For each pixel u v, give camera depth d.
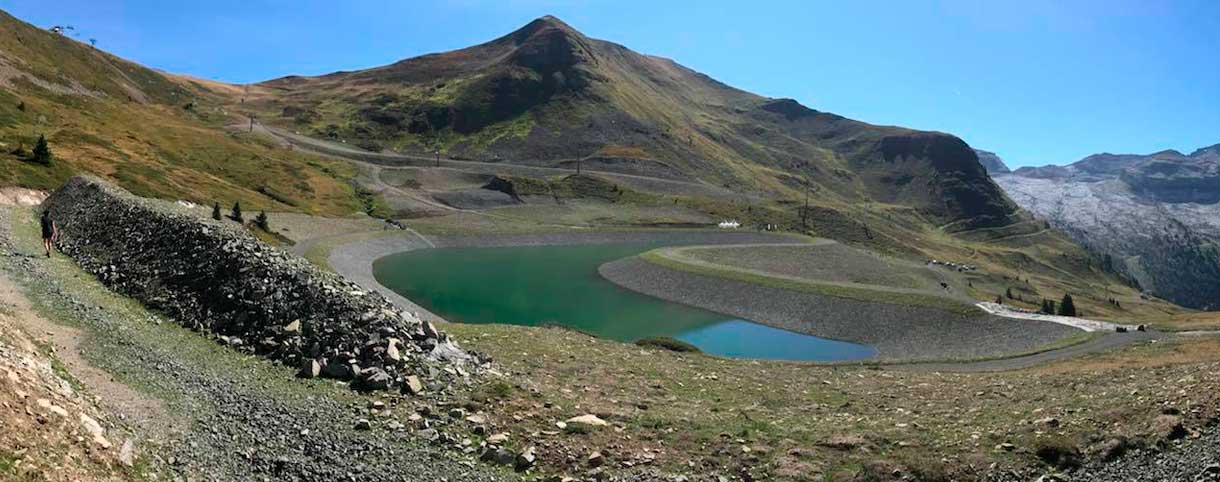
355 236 131.75
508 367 28.31
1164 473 18.20
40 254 34.84
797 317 89.31
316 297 26.30
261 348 24.23
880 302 89.62
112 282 31.14
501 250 149.00
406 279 107.56
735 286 102.50
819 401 29.86
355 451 17.25
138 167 114.50
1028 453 19.78
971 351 72.81
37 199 67.56
